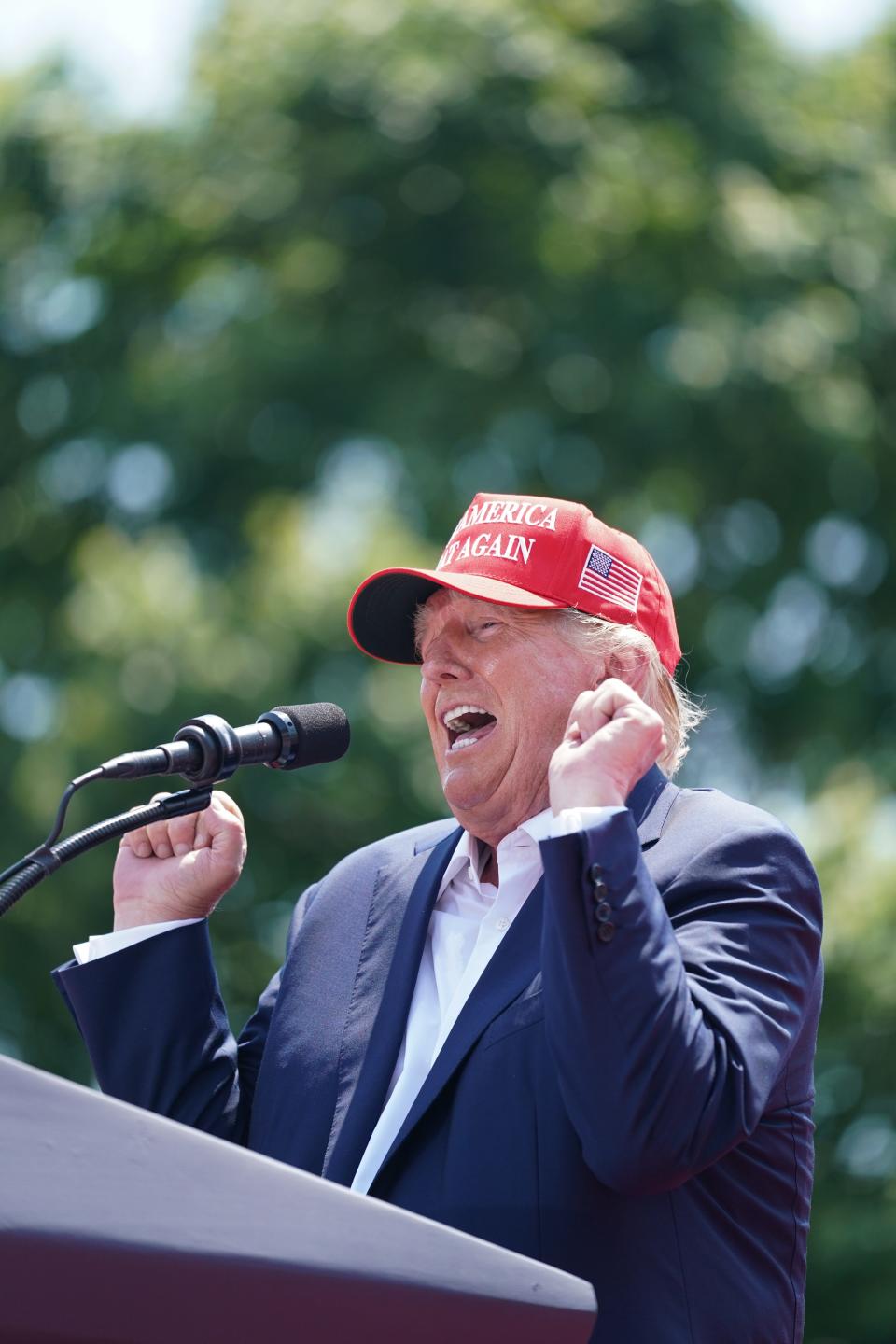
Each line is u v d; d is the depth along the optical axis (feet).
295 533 117.29
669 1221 24.72
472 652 29.53
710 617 135.95
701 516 135.13
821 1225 102.73
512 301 131.95
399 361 132.57
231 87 141.90
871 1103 104.27
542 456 128.57
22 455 142.10
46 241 146.41
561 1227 24.35
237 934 109.91
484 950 27.91
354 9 140.56
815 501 136.56
